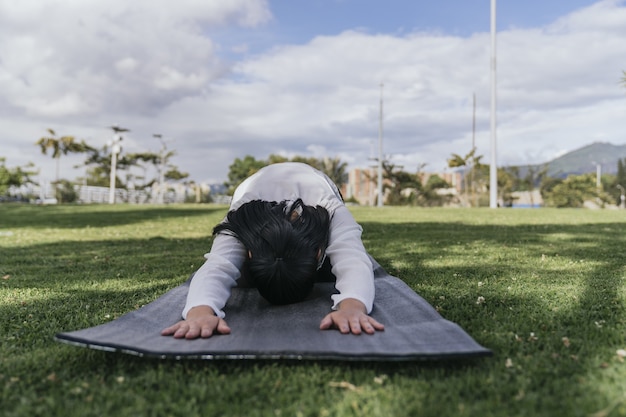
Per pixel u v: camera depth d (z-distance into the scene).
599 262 4.46
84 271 4.47
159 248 6.38
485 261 4.60
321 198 2.80
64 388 1.68
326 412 1.47
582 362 1.82
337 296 2.31
